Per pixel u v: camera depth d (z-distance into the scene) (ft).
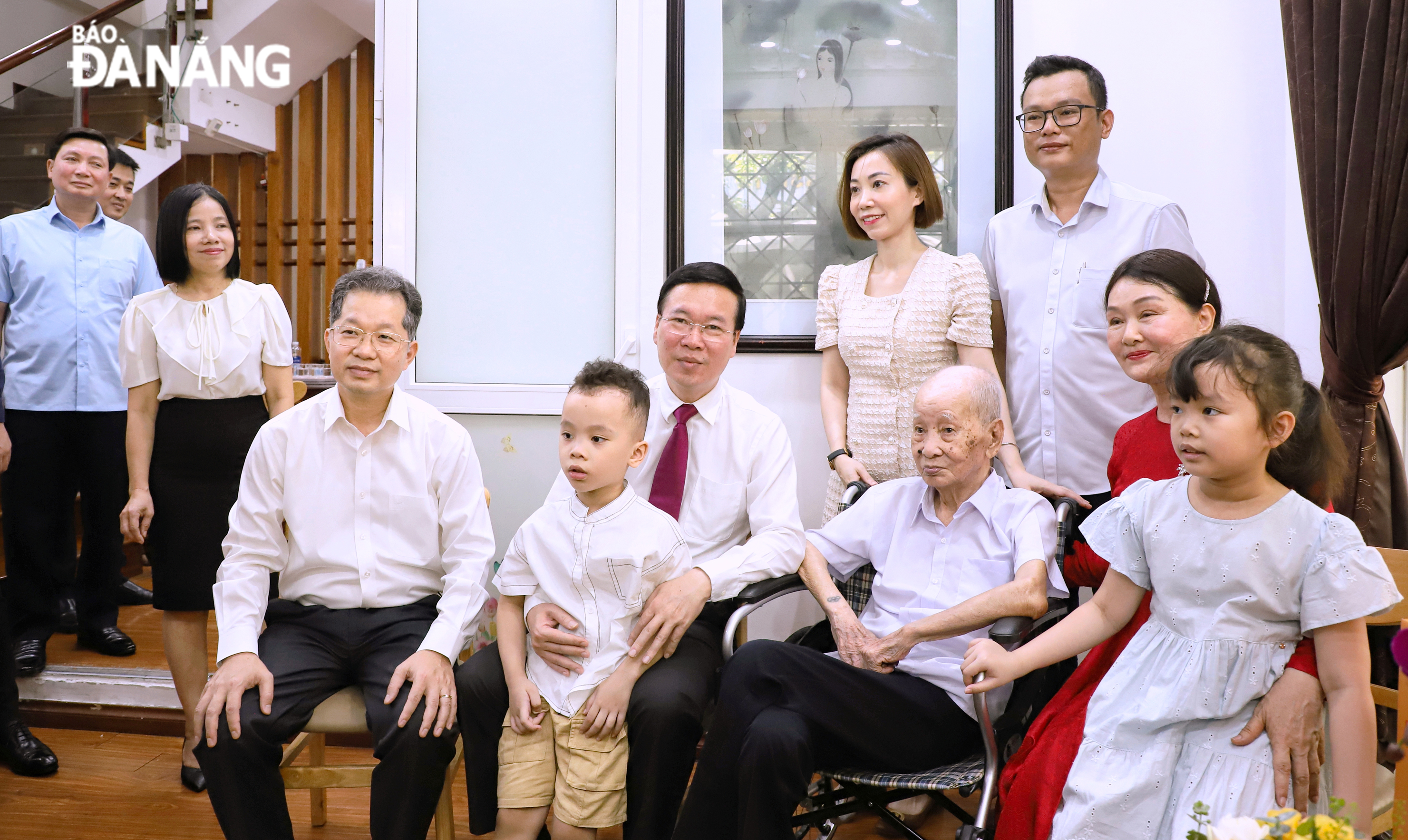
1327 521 4.70
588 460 5.89
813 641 6.59
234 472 8.15
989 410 6.20
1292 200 8.11
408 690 6.00
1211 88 8.28
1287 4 7.27
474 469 6.77
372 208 24.82
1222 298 8.36
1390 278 6.64
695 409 6.99
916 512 6.59
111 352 10.80
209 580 8.11
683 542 6.24
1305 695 4.64
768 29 8.95
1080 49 8.49
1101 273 7.41
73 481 10.76
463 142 9.42
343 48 24.68
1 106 17.16
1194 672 4.84
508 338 9.46
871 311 7.83
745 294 9.08
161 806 7.89
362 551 6.56
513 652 6.14
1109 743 5.00
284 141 25.00
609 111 9.22
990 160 8.70
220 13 21.77
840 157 8.91
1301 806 4.56
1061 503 6.51
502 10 9.30
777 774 5.31
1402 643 3.15
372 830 5.97
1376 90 6.61
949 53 8.73
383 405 6.64
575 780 5.75
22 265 10.47
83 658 10.69
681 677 5.94
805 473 9.05
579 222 9.31
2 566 13.79
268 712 5.85
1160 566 5.13
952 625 5.85
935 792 5.84
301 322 25.17
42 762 8.44
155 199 25.02
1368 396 6.93
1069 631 5.45
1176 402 4.86
